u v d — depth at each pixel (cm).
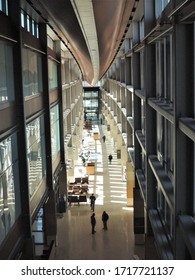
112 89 4959
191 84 955
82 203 2741
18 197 1455
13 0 1406
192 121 920
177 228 1006
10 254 1256
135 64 2219
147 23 1570
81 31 2320
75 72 4838
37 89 1948
